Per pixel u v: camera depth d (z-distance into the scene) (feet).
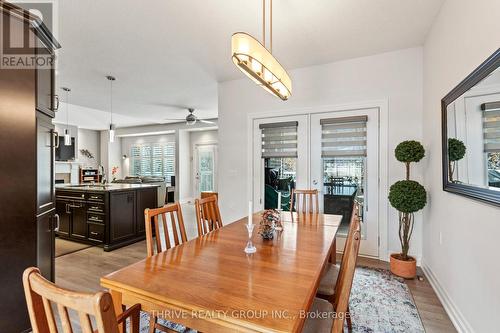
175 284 3.82
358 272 9.72
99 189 13.12
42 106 6.60
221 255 5.05
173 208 6.39
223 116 14.64
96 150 35.50
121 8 7.79
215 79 14.19
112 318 2.11
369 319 6.79
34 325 2.54
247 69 5.54
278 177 13.39
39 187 6.55
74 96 17.47
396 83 10.68
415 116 10.36
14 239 5.82
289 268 4.42
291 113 12.82
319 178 12.32
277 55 11.11
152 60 11.61
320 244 5.74
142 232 14.52
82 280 9.27
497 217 4.76
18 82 5.78
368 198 11.28
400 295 8.02
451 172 6.83
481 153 5.19
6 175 5.66
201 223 7.23
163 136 33.27
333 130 12.02
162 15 8.18
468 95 5.75
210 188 30.63
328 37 9.59
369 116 11.21
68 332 2.31
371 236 11.22
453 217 6.85
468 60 5.97
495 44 4.81
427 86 9.48
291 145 12.94
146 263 4.64
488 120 4.95
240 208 14.25
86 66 12.23
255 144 13.80
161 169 33.58
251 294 3.53
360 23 8.64
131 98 18.07
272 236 6.18
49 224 7.29
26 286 2.54
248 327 2.93
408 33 9.30
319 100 12.16
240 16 8.25
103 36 9.45
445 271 7.44
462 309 6.26
